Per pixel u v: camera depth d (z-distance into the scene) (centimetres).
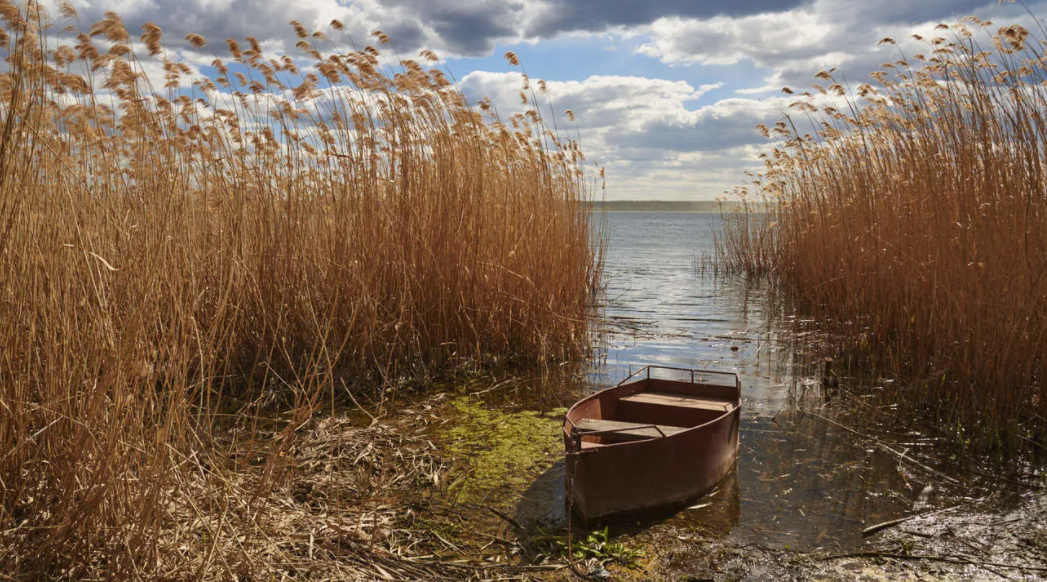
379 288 728
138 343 342
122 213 447
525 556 376
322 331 686
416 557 371
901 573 360
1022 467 504
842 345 868
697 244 3356
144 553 317
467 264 792
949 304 636
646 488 417
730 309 1250
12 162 336
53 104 437
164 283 409
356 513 418
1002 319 571
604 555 377
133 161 526
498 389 704
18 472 341
